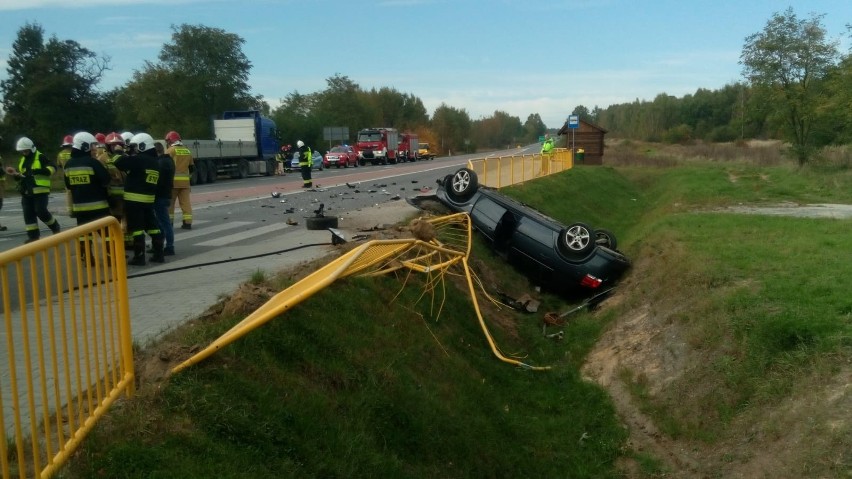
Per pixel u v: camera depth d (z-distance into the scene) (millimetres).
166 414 4250
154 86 61750
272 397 4867
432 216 12039
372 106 98938
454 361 7805
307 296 5555
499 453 6625
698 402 7000
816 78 30953
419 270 8695
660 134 90375
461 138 118250
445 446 6055
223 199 20953
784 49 31266
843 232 11406
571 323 10867
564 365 9219
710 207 19906
